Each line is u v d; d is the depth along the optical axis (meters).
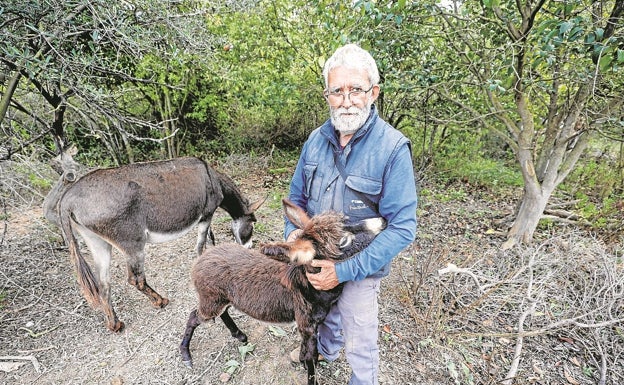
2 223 4.80
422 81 4.25
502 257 4.16
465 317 3.20
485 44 4.40
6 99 2.61
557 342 2.99
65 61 2.64
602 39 3.13
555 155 4.34
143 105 7.74
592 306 3.26
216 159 8.28
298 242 1.64
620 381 2.62
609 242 4.48
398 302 3.41
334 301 2.04
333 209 1.89
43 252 4.19
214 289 2.36
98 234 2.85
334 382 2.55
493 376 2.46
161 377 2.61
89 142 7.05
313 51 6.28
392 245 1.70
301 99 7.73
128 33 2.83
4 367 2.64
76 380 2.57
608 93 4.04
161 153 7.59
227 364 2.67
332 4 4.30
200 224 3.81
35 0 2.42
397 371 2.66
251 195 6.39
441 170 7.49
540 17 4.11
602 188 6.30
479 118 4.79
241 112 8.59
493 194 6.66
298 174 2.15
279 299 2.19
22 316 3.17
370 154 1.74
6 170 3.33
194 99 8.00
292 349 2.87
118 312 3.28
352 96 1.67
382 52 4.06
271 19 6.66
